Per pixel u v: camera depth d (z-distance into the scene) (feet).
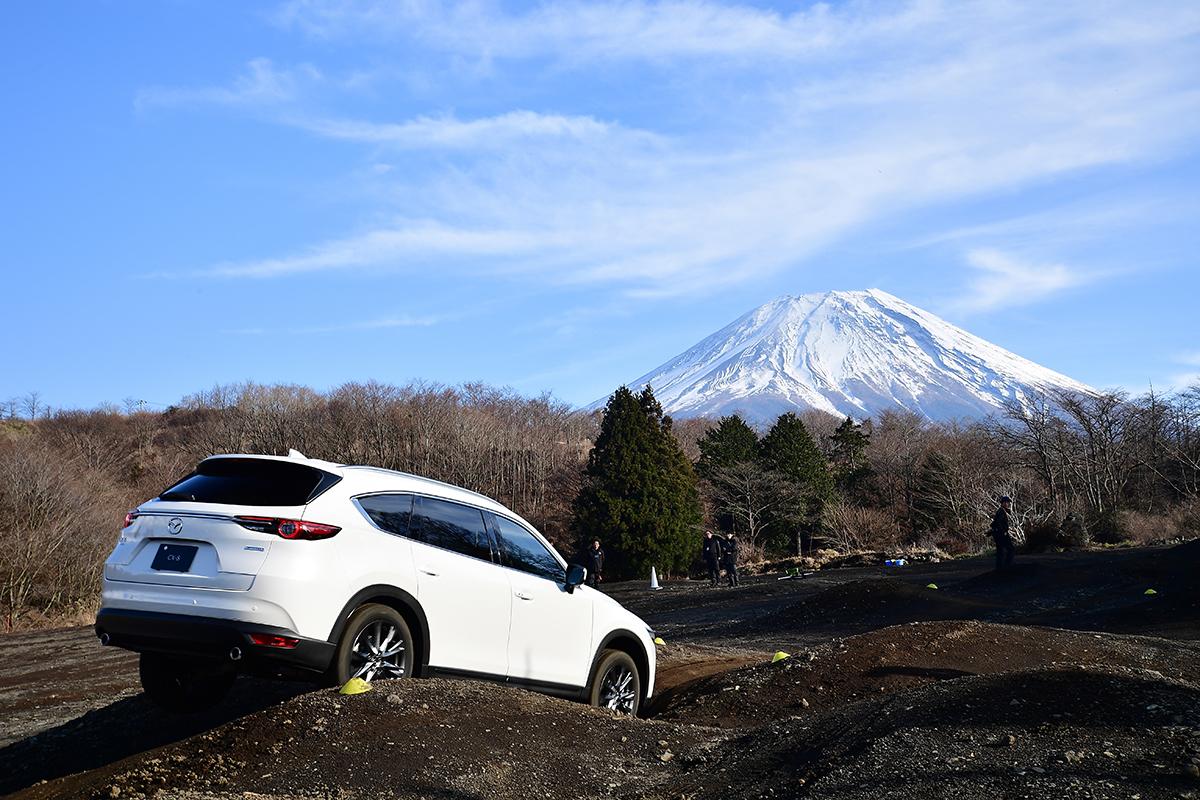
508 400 356.59
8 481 148.15
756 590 97.81
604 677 26.76
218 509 20.65
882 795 14.99
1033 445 204.95
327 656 20.06
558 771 18.56
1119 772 14.96
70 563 143.64
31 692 41.29
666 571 187.21
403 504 22.48
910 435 261.03
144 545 21.15
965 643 34.04
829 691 29.37
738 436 246.27
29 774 22.20
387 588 21.18
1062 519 151.53
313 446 282.77
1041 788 14.42
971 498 196.34
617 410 193.16
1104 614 58.39
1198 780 14.37
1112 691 19.36
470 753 18.40
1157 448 200.64
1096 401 204.44
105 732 24.89
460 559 23.07
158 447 294.46
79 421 310.65
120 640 20.99
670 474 193.16
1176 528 152.56
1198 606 55.62
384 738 18.24
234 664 20.30
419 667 21.79
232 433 285.43
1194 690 19.43
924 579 98.17
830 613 64.13
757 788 16.92
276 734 18.16
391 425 289.12
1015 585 77.77
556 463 296.30
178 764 17.39
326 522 20.57
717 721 27.66
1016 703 18.98
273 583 19.69
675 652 44.75
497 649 23.49
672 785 18.22
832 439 266.98
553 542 235.81
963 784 14.97
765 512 224.33
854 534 211.00
